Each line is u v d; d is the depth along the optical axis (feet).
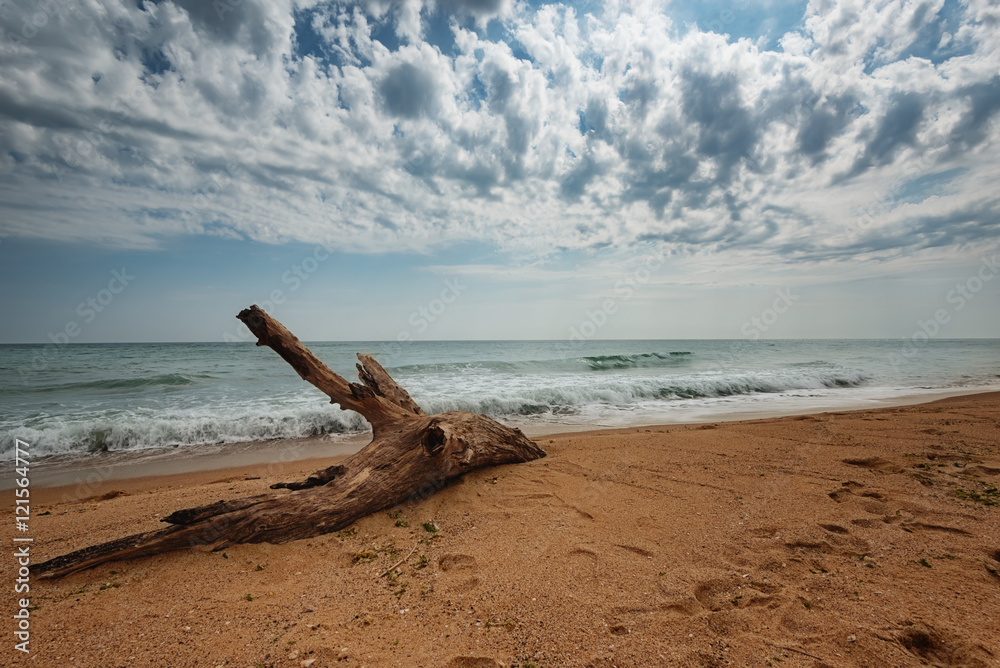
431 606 8.43
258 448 27.99
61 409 35.86
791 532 11.08
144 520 13.78
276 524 11.83
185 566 10.44
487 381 52.75
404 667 6.68
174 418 30.99
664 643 7.08
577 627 7.56
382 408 17.08
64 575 10.01
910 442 20.04
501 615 8.01
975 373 67.56
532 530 11.95
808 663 6.53
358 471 13.97
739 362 84.43
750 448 19.97
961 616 7.50
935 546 10.07
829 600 8.14
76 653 7.19
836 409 37.42
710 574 9.21
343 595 9.00
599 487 15.29
